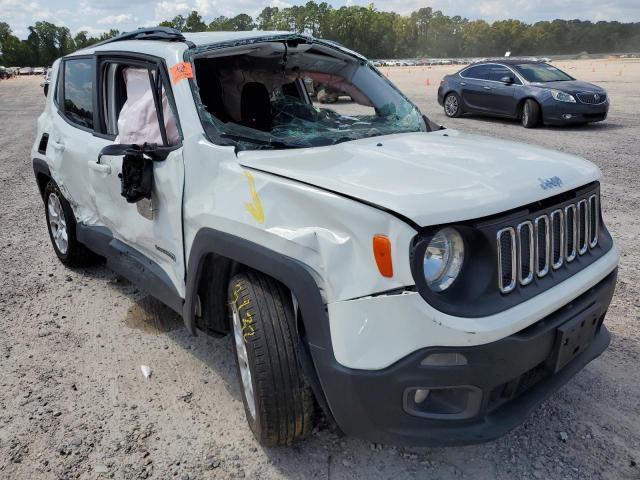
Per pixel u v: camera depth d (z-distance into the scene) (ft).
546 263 8.12
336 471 8.77
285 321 8.30
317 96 13.10
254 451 9.24
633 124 42.75
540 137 37.47
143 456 9.18
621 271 15.79
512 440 9.30
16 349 12.55
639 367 11.18
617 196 23.11
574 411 9.92
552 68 45.85
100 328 13.43
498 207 7.33
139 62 11.76
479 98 46.65
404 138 10.43
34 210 24.27
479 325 7.02
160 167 10.57
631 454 8.89
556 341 7.93
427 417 7.36
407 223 6.90
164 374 11.46
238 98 11.75
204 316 10.39
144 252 11.98
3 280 16.42
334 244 7.33
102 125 13.30
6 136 49.01
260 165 8.68
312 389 8.05
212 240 9.00
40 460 9.12
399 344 7.01
